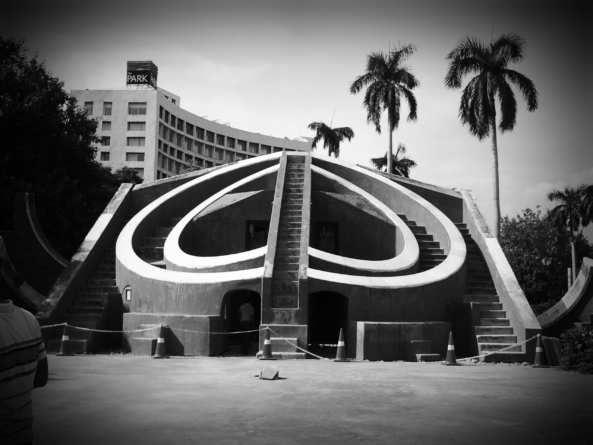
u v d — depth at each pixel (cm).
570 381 1141
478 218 2211
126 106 6875
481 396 940
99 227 2052
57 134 2673
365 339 1460
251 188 2264
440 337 1620
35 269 2083
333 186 2272
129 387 977
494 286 1919
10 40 2502
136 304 1706
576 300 1923
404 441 643
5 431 352
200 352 1495
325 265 1656
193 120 7925
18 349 360
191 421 728
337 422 731
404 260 1830
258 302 2053
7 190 2447
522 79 3108
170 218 2225
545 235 4616
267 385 1010
